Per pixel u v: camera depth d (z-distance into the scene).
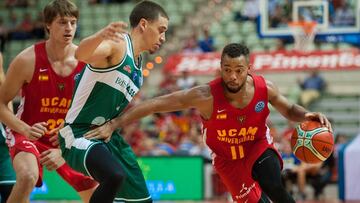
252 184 6.42
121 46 5.37
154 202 12.58
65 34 6.03
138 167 5.94
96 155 5.35
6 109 6.09
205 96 6.00
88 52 5.00
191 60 19.22
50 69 6.18
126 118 5.67
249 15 21.92
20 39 21.67
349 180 11.64
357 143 12.05
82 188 6.44
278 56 18.42
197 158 12.48
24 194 5.92
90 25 22.45
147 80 20.08
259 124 6.20
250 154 6.29
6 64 21.03
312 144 6.14
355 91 18.14
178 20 22.59
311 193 13.27
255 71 18.20
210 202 12.22
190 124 15.67
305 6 17.09
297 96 17.64
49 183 12.61
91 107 5.49
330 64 17.92
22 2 23.17
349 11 17.00
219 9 22.89
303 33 17.16
